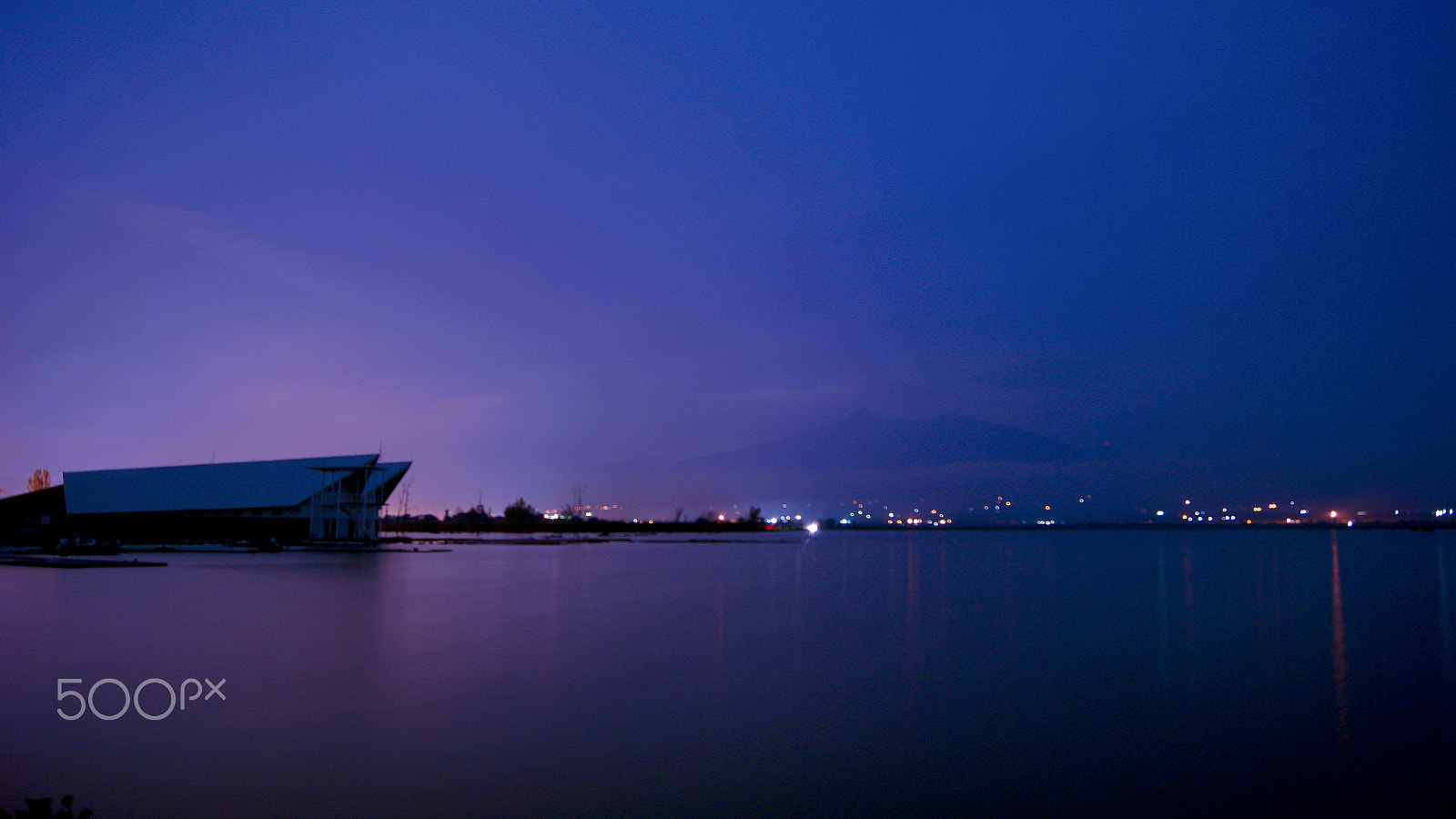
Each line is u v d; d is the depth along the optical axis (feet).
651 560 145.79
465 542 231.91
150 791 22.34
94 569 103.81
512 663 39.96
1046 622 57.47
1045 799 22.35
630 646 45.70
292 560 132.26
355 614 58.23
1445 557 154.10
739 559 152.76
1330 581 95.71
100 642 44.96
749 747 26.71
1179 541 291.79
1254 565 130.41
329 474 204.95
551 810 21.18
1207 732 28.94
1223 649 45.85
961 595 78.33
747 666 39.88
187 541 184.65
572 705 31.81
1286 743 27.58
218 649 43.16
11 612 58.03
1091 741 27.71
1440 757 26.16
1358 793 23.02
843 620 58.34
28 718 29.30
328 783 23.07
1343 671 39.55
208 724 28.71
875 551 194.70
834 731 28.71
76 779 23.25
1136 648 46.21
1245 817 21.13
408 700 32.40
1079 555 174.09
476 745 26.55
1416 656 43.65
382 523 406.82
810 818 20.80
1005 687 35.60
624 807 21.42
